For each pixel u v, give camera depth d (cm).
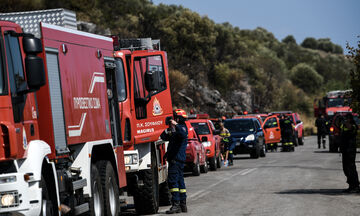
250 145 3934
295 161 3494
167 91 1758
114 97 1520
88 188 1235
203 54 7612
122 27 7012
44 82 1014
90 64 1323
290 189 2028
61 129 1142
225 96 7406
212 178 2614
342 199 1725
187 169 3088
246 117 4238
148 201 1620
